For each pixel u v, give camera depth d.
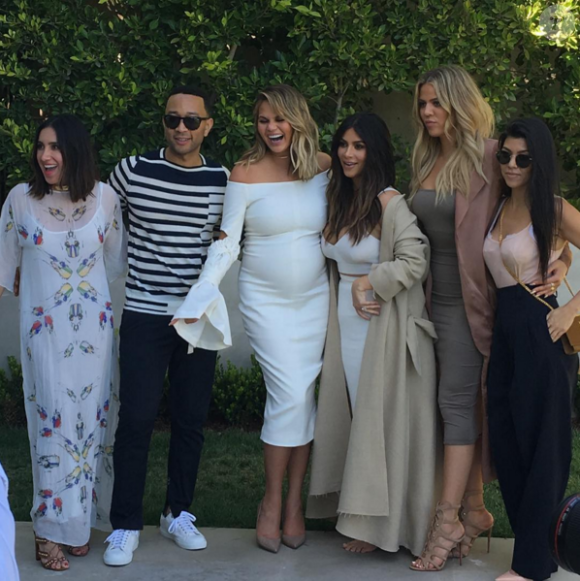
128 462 3.79
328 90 6.05
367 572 3.71
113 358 3.91
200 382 3.92
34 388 3.69
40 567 3.75
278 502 3.94
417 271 3.62
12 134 5.76
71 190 3.54
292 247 3.77
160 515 4.40
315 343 3.85
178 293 3.79
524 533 3.49
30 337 3.65
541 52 6.05
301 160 3.72
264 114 3.69
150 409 3.78
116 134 5.95
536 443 3.46
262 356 3.83
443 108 3.56
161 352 3.82
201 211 3.80
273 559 3.85
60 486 3.66
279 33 6.15
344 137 3.69
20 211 3.62
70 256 3.62
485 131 3.61
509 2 5.71
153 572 3.71
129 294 3.83
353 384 3.82
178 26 5.78
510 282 3.50
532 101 6.17
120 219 3.82
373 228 3.72
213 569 3.74
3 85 6.21
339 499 3.83
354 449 3.69
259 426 6.10
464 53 5.75
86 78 5.91
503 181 3.57
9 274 3.73
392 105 6.45
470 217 3.57
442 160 3.71
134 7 6.16
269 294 3.82
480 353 3.69
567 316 3.38
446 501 3.71
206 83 6.07
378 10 6.02
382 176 3.71
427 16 5.84
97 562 3.81
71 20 5.83
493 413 3.61
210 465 5.31
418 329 3.72
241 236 3.90
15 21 5.74
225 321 3.65
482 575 3.69
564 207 3.46
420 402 3.74
